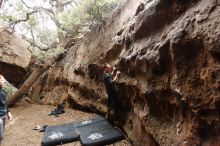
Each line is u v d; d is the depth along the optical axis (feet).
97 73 26.27
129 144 17.53
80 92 31.01
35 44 41.93
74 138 19.79
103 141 18.06
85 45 31.04
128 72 17.81
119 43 20.15
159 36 13.07
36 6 41.01
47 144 19.29
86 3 27.09
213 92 8.66
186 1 11.00
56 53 38.68
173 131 11.48
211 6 8.96
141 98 15.66
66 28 36.91
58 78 38.09
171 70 11.54
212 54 8.54
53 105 37.73
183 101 10.16
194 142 9.73
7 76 43.50
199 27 9.14
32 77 39.47
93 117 26.16
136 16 17.11
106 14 26.11
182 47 10.06
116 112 20.59
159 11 12.88
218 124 8.66
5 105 18.35
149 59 13.08
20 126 26.58
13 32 42.14
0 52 40.14
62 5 41.86
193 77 9.70
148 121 13.97
